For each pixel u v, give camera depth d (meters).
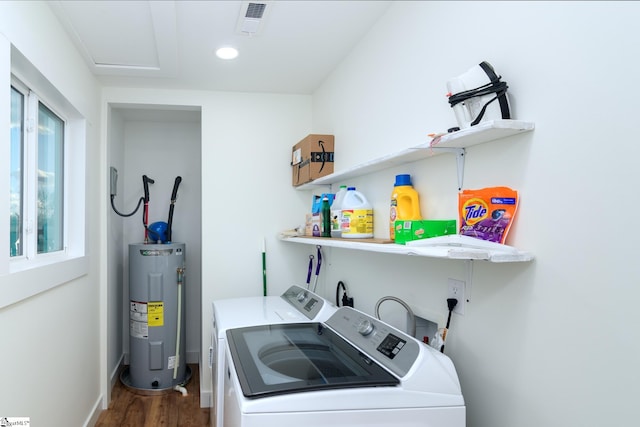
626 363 0.88
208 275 3.15
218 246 3.18
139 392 3.31
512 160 1.21
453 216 1.49
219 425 1.84
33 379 1.74
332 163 2.80
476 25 1.37
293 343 1.68
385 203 2.04
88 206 2.63
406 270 1.83
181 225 4.01
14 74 1.77
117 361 3.62
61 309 2.11
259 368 1.38
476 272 1.37
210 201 3.18
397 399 1.22
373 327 1.62
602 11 0.94
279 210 3.29
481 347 1.34
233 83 3.06
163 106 3.19
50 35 1.92
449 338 1.51
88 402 2.68
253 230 3.24
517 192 1.18
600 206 0.94
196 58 2.60
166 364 3.35
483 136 1.23
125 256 3.91
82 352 2.53
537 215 1.12
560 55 1.05
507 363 1.23
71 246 2.51
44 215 2.22
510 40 1.22
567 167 1.03
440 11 1.57
